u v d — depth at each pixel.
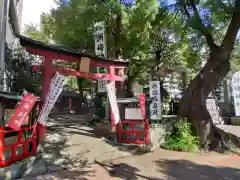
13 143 7.14
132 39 13.18
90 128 12.84
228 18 11.05
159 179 6.46
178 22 12.22
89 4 11.59
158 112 10.30
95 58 9.45
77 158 8.01
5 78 8.70
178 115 11.38
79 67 9.01
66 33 13.77
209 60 11.05
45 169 6.90
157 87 10.39
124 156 8.77
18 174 6.36
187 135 10.20
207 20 10.39
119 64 10.24
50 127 12.23
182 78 18.19
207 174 6.96
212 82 10.81
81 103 28.33
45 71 8.35
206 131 10.38
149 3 11.48
